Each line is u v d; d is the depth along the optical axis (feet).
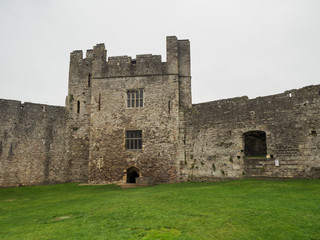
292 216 27.22
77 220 31.32
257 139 72.33
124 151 75.72
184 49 79.77
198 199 39.40
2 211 41.29
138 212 33.19
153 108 76.13
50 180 78.69
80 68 87.25
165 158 73.05
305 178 51.34
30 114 78.89
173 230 25.50
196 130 71.31
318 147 50.19
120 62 80.48
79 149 82.58
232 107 65.05
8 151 74.49
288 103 55.52
